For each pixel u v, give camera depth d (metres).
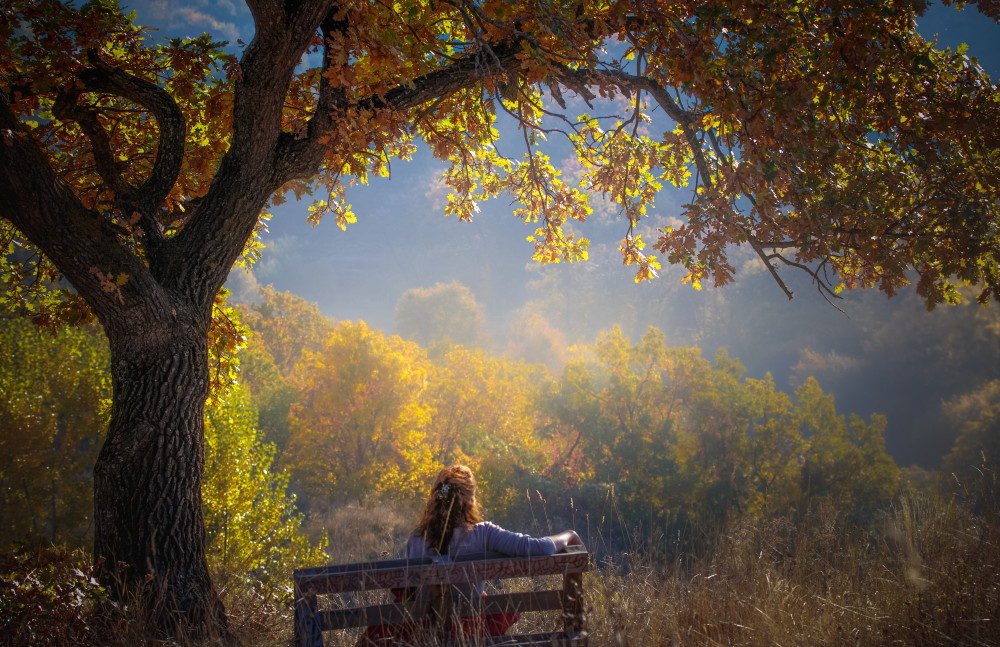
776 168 3.99
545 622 3.02
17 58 4.47
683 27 4.12
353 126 3.92
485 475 29.59
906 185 5.15
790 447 29.17
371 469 28.50
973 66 4.86
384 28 3.72
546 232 6.66
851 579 3.02
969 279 4.83
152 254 4.06
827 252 4.37
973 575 2.79
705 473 29.73
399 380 29.69
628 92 4.69
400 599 2.64
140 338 3.79
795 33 4.17
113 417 3.85
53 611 2.96
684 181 6.25
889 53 4.16
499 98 4.49
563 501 30.14
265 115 3.92
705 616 2.71
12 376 15.80
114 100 5.47
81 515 15.64
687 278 4.66
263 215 6.11
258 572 10.84
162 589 3.29
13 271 5.61
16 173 3.37
